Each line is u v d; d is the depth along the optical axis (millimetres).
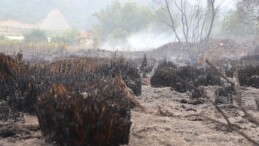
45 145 3051
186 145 3424
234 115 5121
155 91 7527
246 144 3580
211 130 4109
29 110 4133
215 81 8820
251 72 9234
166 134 3766
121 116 3146
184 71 8898
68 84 3635
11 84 4535
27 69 5414
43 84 4250
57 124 2949
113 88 3729
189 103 6180
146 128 3898
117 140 2982
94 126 2826
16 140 3201
